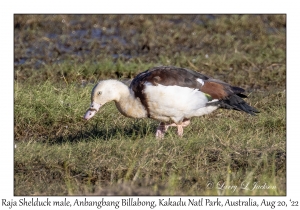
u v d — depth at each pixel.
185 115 11.96
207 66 17.88
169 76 11.66
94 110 11.92
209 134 12.08
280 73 17.03
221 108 12.87
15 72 17.05
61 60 18.55
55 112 13.80
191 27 22.38
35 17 22.67
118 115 13.67
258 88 16.19
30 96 14.26
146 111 11.87
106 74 17.08
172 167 10.69
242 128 12.81
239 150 11.14
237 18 23.06
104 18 23.42
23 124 13.58
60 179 10.59
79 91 14.77
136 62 18.38
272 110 13.75
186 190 9.86
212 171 10.56
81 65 17.28
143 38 20.98
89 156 11.12
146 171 10.58
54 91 14.91
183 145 11.36
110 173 10.63
